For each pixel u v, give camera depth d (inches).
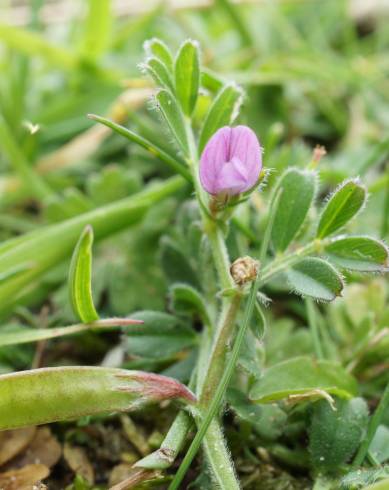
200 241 5.2
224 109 4.9
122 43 7.2
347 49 7.7
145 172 6.4
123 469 5.0
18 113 6.5
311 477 4.9
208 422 4.5
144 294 5.7
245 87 6.8
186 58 4.8
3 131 6.1
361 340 5.4
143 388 4.6
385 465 4.6
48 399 4.5
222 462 4.5
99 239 5.6
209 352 4.9
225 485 4.5
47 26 7.6
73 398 4.5
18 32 6.4
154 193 5.8
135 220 5.6
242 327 4.6
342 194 4.7
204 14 7.9
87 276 4.6
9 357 5.3
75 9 7.6
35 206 6.5
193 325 5.5
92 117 4.8
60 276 5.7
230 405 4.7
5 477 4.8
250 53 7.2
